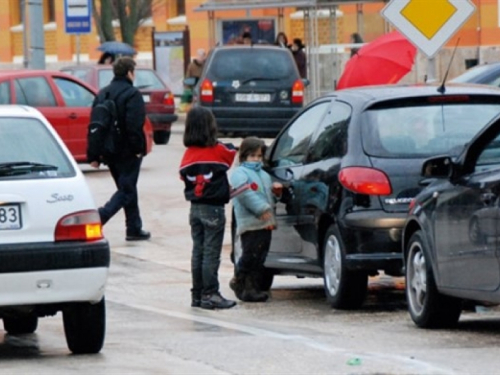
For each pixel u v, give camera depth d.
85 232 23.39
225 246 41.62
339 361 22.58
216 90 68.62
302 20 107.25
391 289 33.62
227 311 30.58
